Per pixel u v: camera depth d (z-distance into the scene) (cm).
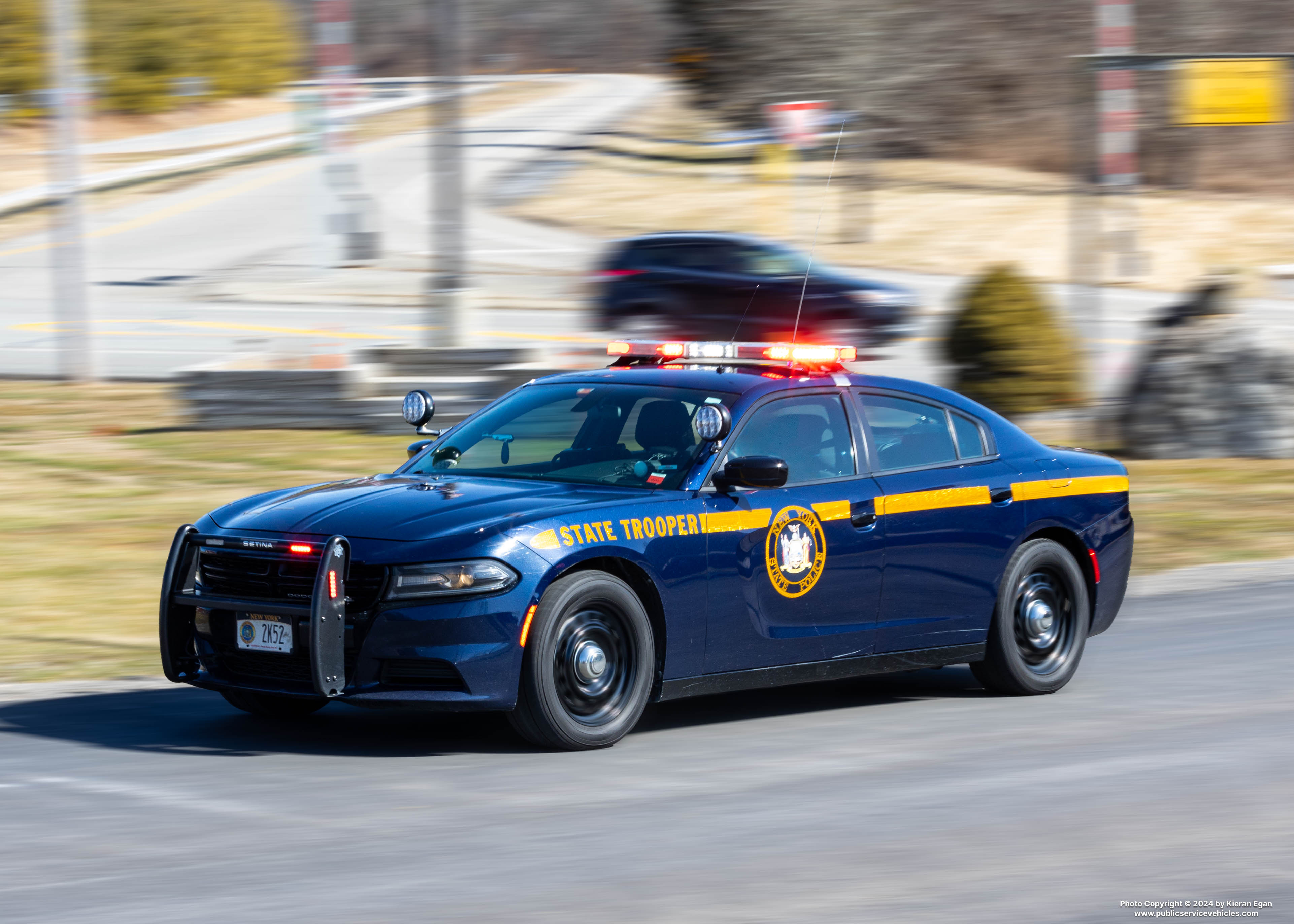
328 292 7019
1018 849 1188
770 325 5250
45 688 1775
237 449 3425
